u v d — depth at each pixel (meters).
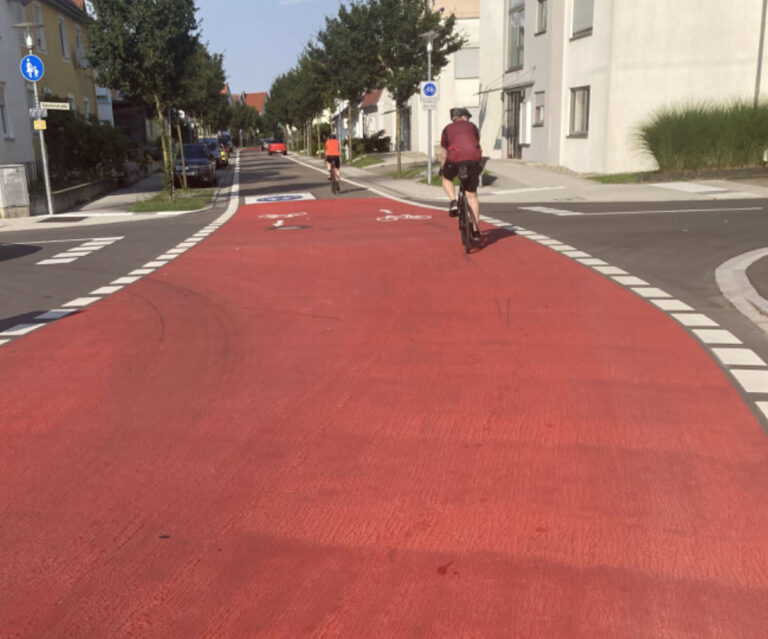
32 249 12.79
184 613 2.77
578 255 9.80
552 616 2.68
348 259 10.25
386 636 2.61
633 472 3.76
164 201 21.58
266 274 9.42
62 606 2.83
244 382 5.30
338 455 4.06
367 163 41.22
